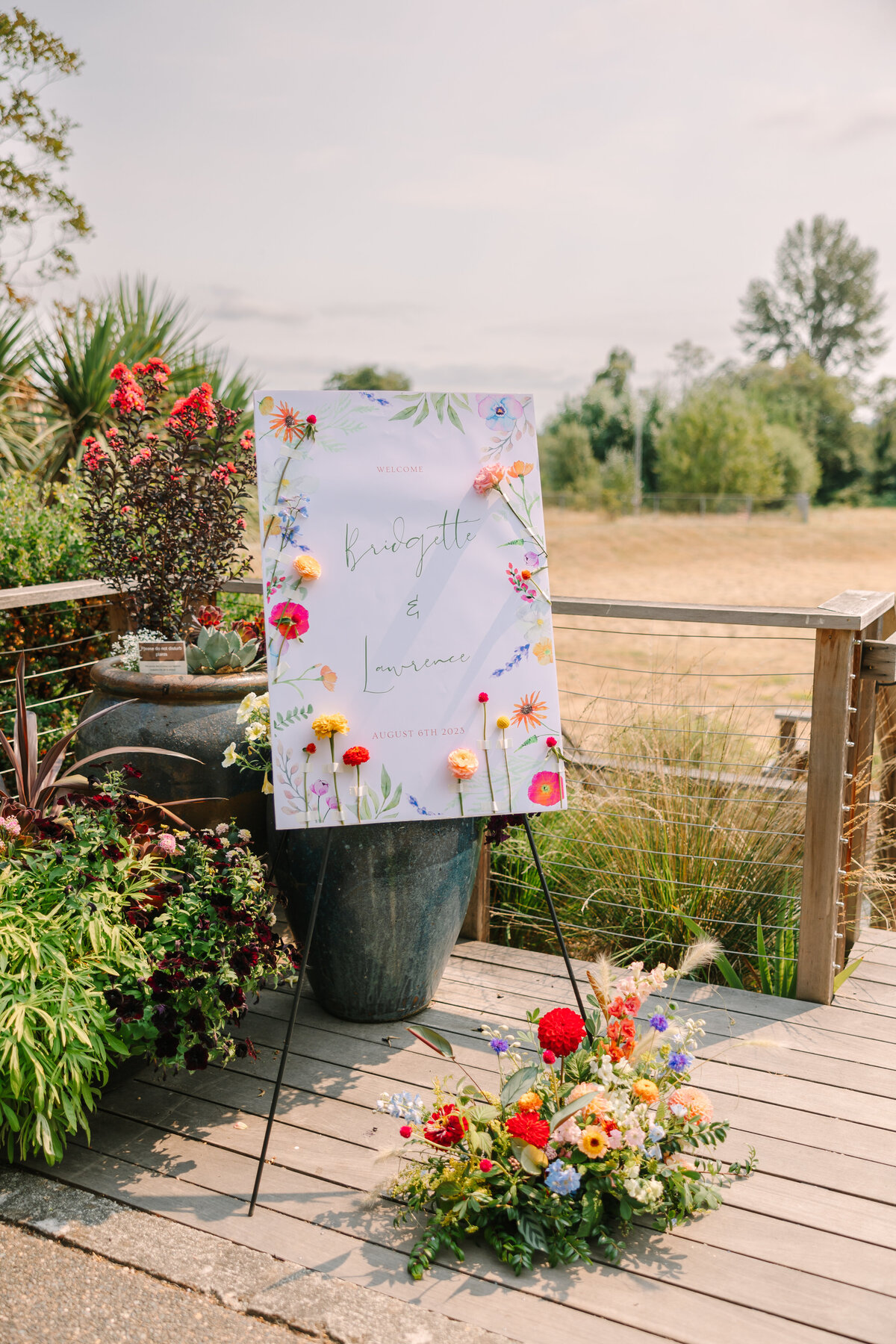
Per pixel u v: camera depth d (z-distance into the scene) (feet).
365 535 7.40
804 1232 6.01
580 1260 5.82
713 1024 8.44
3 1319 5.33
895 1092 7.42
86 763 7.84
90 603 13.50
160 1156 6.76
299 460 7.37
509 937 10.38
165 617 10.12
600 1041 6.60
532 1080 6.42
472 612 7.52
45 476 21.13
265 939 7.02
